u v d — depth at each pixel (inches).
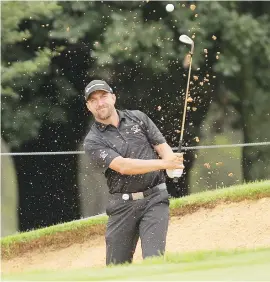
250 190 1067.9
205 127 1840.6
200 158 1829.5
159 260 519.8
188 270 467.8
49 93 1770.4
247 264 470.3
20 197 1764.3
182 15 1742.1
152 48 1727.4
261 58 1817.2
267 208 1025.5
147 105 1803.6
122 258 726.5
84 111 1797.5
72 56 1787.6
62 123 1784.0
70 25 1705.2
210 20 1752.0
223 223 1015.6
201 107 1827.0
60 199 1779.0
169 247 979.9
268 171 1861.5
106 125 713.0
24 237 1098.1
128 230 715.4
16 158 1748.3
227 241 967.0
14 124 1724.9
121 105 1797.5
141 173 689.6
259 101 1851.6
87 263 1022.4
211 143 1845.5
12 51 1731.1
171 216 1066.7
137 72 1787.6
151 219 699.4
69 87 1785.2
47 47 1727.4
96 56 1680.6
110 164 696.4
